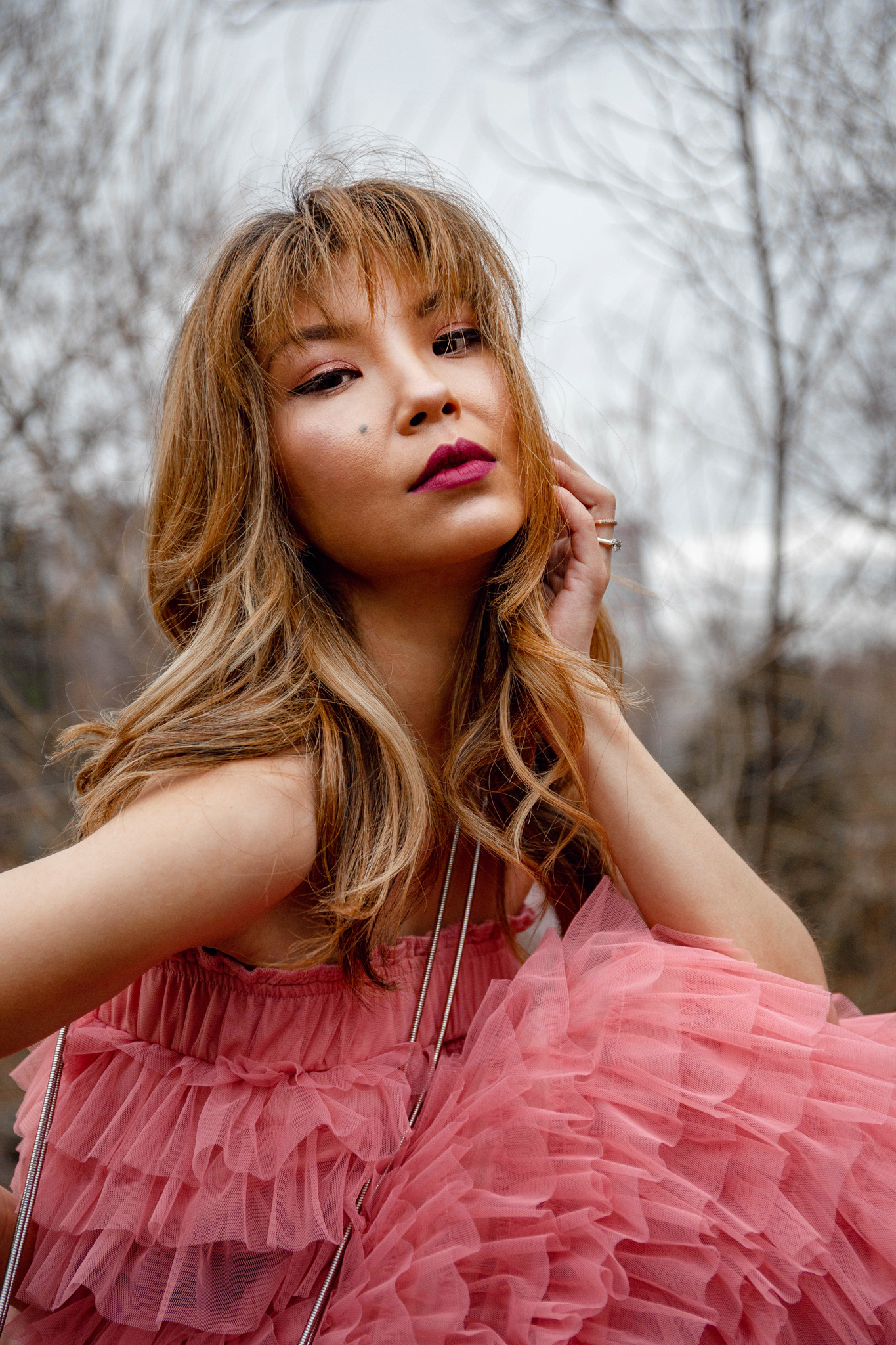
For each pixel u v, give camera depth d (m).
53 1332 0.92
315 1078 0.97
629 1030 0.97
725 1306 0.88
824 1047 1.00
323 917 1.00
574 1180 0.88
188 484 1.15
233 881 0.87
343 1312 0.85
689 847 1.12
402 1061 1.01
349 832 1.01
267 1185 0.90
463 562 1.07
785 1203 0.90
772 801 4.54
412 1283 0.84
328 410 1.02
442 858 1.13
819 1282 0.91
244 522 1.10
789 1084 0.96
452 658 1.14
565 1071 0.94
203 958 0.99
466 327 1.08
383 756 1.04
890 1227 0.92
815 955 1.15
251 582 1.06
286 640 1.05
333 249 1.03
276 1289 0.88
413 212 1.08
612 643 1.42
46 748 3.85
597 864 1.25
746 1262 0.88
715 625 4.32
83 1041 1.01
